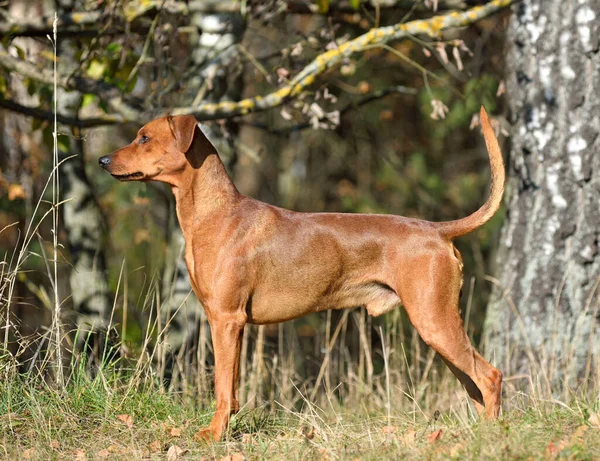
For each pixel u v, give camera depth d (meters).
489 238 19.22
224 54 11.31
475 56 17.80
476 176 20.92
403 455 6.79
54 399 8.39
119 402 8.56
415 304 8.00
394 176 20.84
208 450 7.57
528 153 10.02
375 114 20.30
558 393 9.59
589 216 9.70
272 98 10.12
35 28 10.59
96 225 12.30
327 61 10.02
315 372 14.78
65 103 11.95
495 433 7.11
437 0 10.40
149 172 8.27
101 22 10.36
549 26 9.87
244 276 8.10
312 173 23.75
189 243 8.29
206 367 10.18
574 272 9.75
